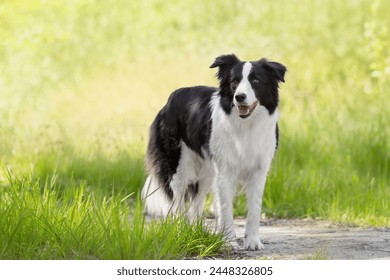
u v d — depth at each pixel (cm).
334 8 2459
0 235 732
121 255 709
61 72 2461
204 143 882
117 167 1267
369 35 1805
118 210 776
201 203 946
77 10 2822
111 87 2184
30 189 853
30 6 2138
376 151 1301
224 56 850
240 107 804
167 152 947
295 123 1505
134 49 2633
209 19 2811
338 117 1556
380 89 1658
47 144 1433
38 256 723
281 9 2634
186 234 785
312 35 2306
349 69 2027
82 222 759
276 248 825
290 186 1159
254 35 2425
